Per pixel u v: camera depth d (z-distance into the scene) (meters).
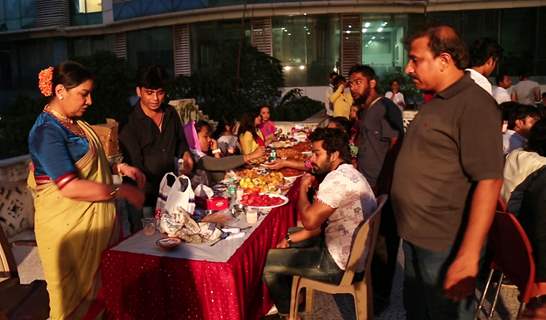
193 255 2.61
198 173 3.92
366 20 15.02
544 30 14.32
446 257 2.14
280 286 3.04
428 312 2.32
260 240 3.01
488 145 1.91
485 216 1.91
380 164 3.76
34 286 2.82
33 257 4.50
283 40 15.29
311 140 3.17
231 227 3.03
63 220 2.67
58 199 2.66
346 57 15.15
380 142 3.74
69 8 18.39
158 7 16.28
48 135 2.56
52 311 2.73
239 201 3.62
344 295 3.63
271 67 14.01
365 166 3.83
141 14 16.75
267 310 3.32
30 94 19.30
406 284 2.45
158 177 3.59
